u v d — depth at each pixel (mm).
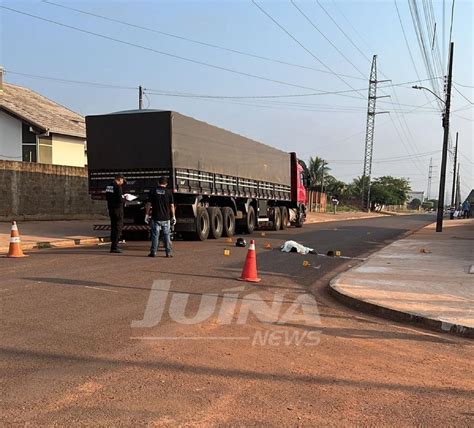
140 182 15914
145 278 9656
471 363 5742
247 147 22125
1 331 5988
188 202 17250
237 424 3953
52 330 6109
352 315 7949
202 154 17766
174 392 4504
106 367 5020
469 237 23281
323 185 75375
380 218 56500
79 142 28219
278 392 4621
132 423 3889
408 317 7578
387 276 11031
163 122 15656
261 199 24000
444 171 28328
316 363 5488
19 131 24891
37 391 4395
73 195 23656
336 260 14539
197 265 11672
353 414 4219
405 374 5270
